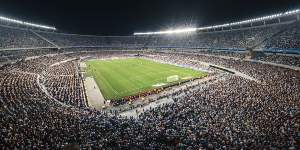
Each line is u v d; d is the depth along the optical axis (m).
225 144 30.69
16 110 42.28
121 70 104.81
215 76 85.25
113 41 197.88
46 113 41.50
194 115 43.03
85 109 49.47
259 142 30.34
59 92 62.12
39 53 123.62
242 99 48.69
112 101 60.81
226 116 40.69
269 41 106.00
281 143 29.78
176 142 32.41
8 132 32.09
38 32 152.62
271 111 40.84
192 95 56.88
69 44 164.75
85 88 74.25
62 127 35.56
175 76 86.12
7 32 125.19
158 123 39.34
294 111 40.16
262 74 75.56
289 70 76.75
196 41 153.12
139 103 59.09
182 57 133.38
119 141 31.50
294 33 100.50
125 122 40.22
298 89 52.84
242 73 83.19
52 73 89.00
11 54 105.25
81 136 32.69
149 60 137.25
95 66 116.88
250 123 36.97
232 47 122.50
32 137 31.38
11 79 65.88
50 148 28.80
